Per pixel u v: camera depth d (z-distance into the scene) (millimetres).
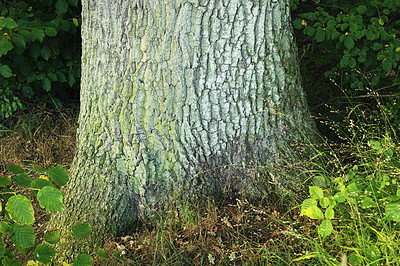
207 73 2623
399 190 2289
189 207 2779
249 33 2590
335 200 2279
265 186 2850
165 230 2717
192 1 2482
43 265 2646
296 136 2918
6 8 4168
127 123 2758
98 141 2863
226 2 2498
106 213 2779
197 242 2613
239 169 2852
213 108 2697
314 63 4531
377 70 3893
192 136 2732
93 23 2764
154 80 2664
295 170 2865
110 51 2730
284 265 2428
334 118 3840
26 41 3973
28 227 1991
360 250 2244
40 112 4152
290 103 2881
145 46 2623
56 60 4254
